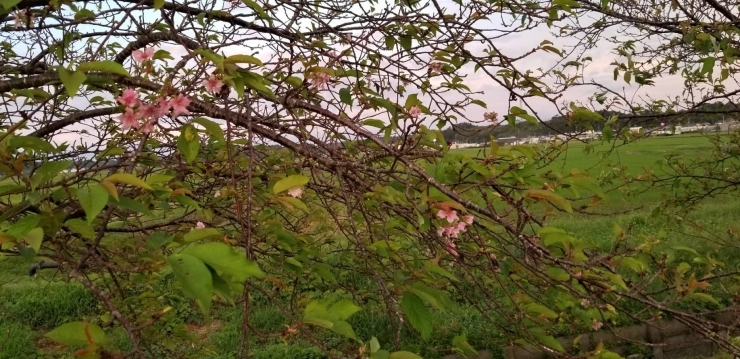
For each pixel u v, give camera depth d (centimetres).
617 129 322
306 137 166
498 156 167
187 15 181
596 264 173
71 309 627
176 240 158
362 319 536
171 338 256
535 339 198
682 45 340
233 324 568
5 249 127
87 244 156
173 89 128
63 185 102
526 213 147
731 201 1024
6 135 112
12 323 592
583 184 167
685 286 196
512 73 218
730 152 425
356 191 176
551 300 224
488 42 198
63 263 134
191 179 229
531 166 169
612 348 503
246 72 130
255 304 607
